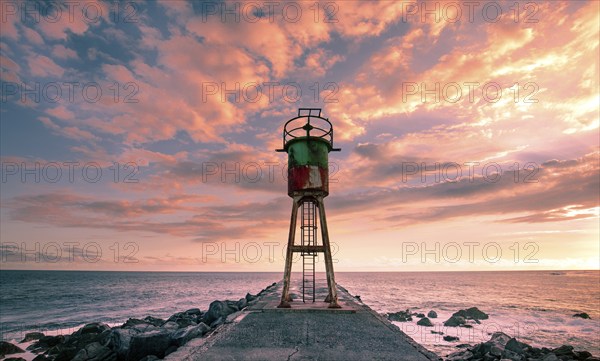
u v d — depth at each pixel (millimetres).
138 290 75000
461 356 14008
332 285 11602
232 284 104375
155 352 10633
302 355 6320
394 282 113438
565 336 24875
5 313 37250
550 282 114312
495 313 36062
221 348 6828
